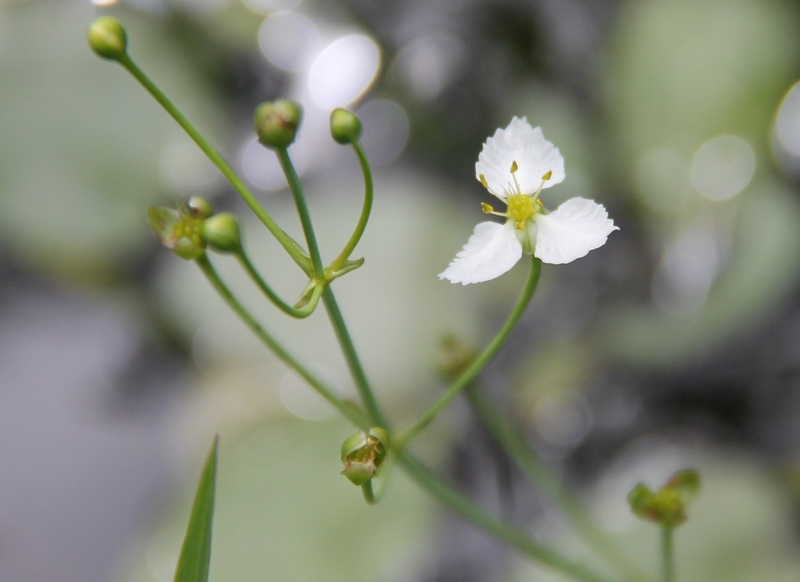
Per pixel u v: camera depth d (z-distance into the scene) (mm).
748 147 303
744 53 306
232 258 273
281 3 339
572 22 334
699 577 235
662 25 315
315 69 334
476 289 291
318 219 283
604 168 312
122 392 276
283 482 242
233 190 305
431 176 313
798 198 299
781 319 288
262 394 258
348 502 240
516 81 326
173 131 300
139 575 236
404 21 340
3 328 289
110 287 292
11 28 302
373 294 266
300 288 265
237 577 235
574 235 193
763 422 275
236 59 328
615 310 297
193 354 278
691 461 257
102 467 262
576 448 277
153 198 295
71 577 244
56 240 284
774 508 242
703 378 285
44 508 254
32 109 291
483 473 265
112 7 311
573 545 241
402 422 252
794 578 234
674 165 306
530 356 291
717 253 294
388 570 236
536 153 195
